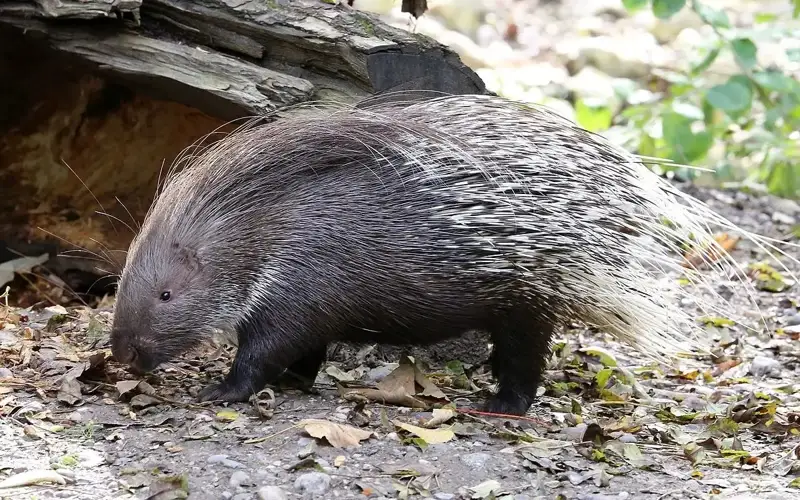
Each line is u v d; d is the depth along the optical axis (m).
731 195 9.35
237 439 3.95
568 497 3.60
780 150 9.71
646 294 4.56
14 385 4.41
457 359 5.35
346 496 3.51
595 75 13.11
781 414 4.79
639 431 4.48
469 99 4.70
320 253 4.30
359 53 5.13
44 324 5.42
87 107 6.32
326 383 4.84
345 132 4.43
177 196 4.46
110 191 6.65
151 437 3.95
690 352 5.65
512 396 4.56
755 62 8.80
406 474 3.68
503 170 4.36
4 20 5.23
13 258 6.61
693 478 3.90
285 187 4.37
